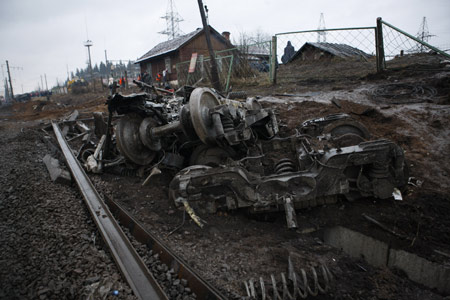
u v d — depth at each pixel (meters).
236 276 3.29
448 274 3.39
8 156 7.79
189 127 5.31
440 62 11.77
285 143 5.78
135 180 6.26
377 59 11.46
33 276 2.92
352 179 4.41
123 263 3.15
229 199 4.25
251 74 16.55
